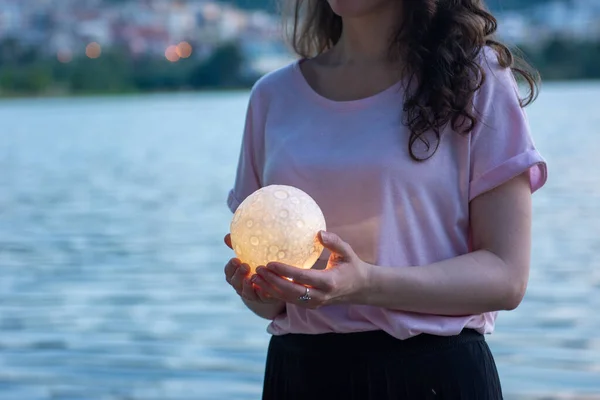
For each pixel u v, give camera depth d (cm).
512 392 488
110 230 1135
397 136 205
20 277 844
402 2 216
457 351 203
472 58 205
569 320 617
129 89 7125
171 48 7444
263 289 183
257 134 230
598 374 510
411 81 209
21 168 2081
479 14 214
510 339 579
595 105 3841
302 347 212
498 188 204
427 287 195
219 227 1137
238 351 576
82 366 555
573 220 1074
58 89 7050
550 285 729
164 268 864
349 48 221
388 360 202
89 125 3925
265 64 6762
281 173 214
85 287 789
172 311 685
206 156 2280
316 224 186
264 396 222
